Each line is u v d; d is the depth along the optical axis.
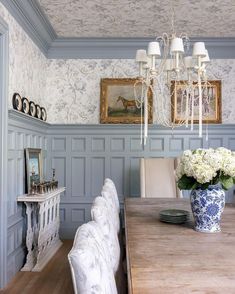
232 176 1.92
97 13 3.67
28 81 3.77
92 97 4.64
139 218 2.38
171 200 3.21
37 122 3.91
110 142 4.59
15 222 3.23
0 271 2.88
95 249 0.98
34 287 2.91
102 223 1.53
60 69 4.65
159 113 4.56
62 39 4.48
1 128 2.90
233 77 4.60
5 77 2.93
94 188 4.60
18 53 3.40
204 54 2.48
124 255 2.31
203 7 3.48
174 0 3.31
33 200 3.26
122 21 3.90
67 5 3.46
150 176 3.85
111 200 2.23
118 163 4.60
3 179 2.89
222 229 2.04
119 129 4.57
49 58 4.65
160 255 1.53
